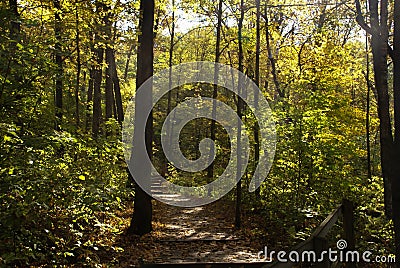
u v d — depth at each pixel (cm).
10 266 580
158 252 961
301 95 1403
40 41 630
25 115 619
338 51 1883
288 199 1192
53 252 673
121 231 1101
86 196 643
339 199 1149
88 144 775
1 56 557
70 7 1077
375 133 2948
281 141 1311
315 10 2036
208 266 810
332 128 1328
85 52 1355
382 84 1286
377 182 1538
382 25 1273
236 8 1970
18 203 520
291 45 2130
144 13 1181
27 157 536
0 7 599
